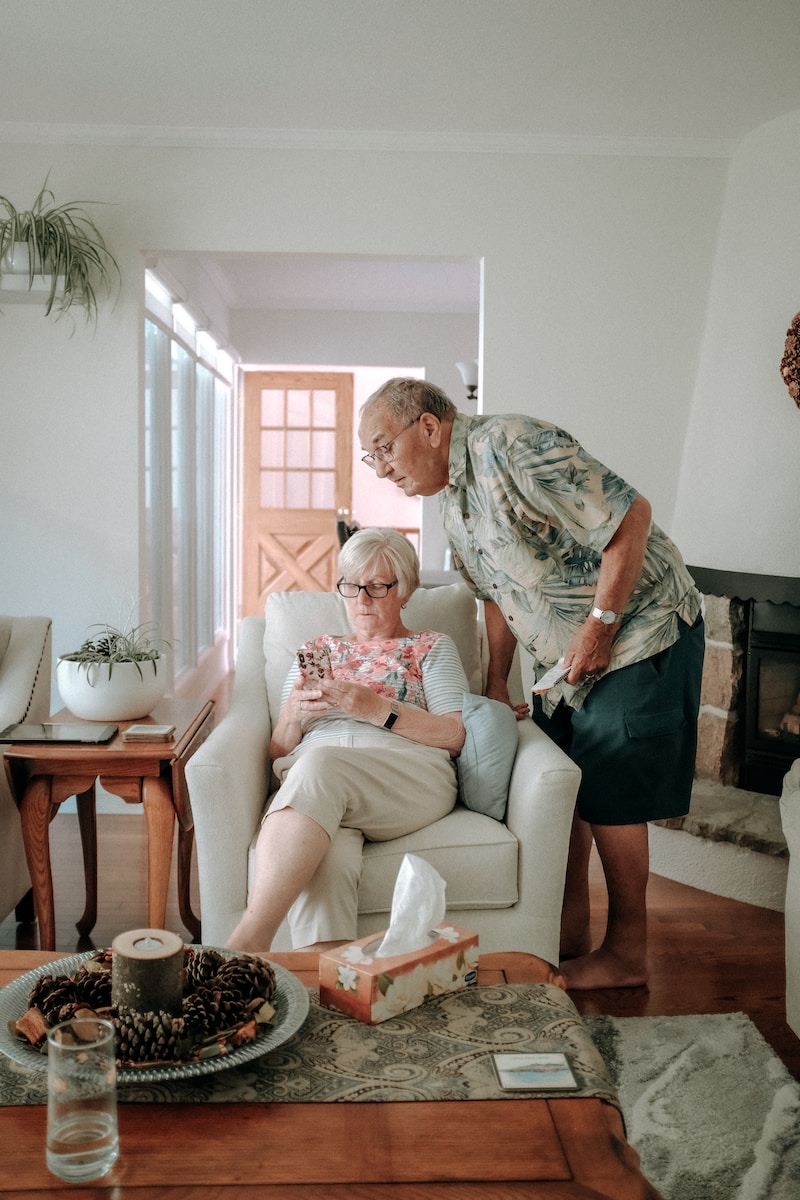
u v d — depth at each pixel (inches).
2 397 145.8
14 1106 41.7
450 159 146.3
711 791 129.5
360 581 92.5
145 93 131.4
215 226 145.3
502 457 83.9
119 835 137.4
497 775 85.9
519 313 148.5
